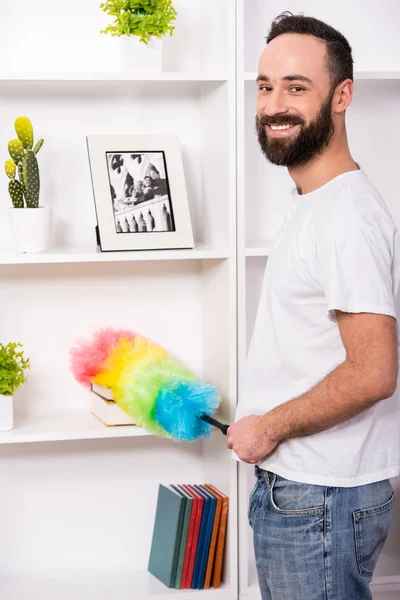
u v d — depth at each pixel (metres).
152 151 2.36
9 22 2.34
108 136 2.35
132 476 2.55
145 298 2.50
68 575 2.47
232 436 1.75
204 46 2.39
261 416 1.69
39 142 2.23
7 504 2.48
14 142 2.19
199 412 2.15
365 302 1.51
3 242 2.39
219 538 2.35
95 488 2.53
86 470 2.52
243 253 2.24
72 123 2.41
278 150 1.72
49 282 2.44
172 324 2.53
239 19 2.17
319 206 1.64
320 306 1.62
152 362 2.24
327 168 1.71
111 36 2.38
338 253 1.54
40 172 2.40
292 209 1.76
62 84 2.26
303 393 1.66
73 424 2.32
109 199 2.30
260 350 1.75
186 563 2.36
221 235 2.29
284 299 1.67
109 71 2.39
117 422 2.29
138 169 2.34
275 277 1.68
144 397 2.13
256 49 2.46
